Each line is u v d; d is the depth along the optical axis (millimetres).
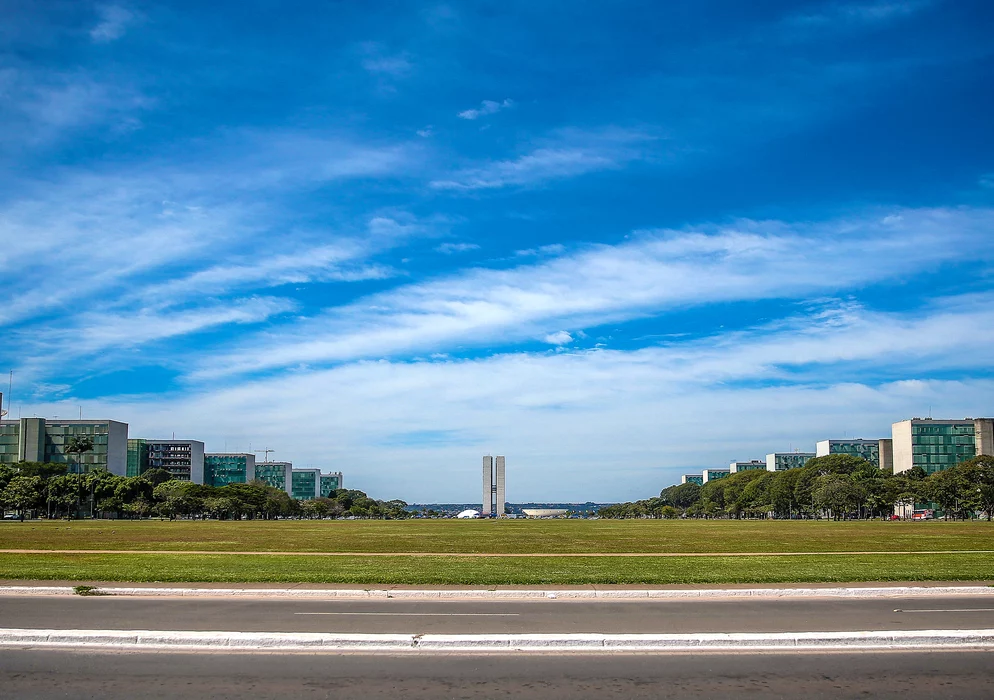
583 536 70125
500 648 15555
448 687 12633
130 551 44031
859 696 12156
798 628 17734
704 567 32812
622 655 15008
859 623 18422
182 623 18375
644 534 74688
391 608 21469
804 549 46500
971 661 14477
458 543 55594
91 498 176750
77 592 24469
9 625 17984
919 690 12492
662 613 20406
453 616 19766
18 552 42656
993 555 39375
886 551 43531
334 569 31734
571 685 12766
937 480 157750
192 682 12930
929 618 19219
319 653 15156
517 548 49219
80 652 15211
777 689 12539
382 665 14156
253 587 25938
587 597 24688
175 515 189250
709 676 13352
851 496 167375
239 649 15477
